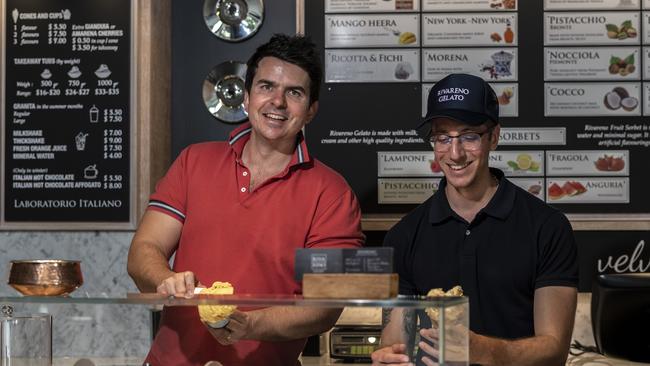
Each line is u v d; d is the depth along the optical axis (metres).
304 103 2.23
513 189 2.39
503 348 2.02
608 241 3.38
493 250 2.34
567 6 3.38
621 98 3.37
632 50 3.37
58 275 1.84
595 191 3.36
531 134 3.38
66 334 1.71
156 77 3.42
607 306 2.91
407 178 3.39
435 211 2.41
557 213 2.36
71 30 3.41
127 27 3.39
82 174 3.39
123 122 3.38
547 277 2.30
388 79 3.41
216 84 3.48
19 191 3.40
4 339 1.72
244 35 3.47
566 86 3.38
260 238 2.22
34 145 3.41
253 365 1.81
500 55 3.38
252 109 2.23
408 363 1.56
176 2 3.51
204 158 2.35
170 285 1.79
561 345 2.19
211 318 1.68
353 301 1.55
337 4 3.43
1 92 3.42
